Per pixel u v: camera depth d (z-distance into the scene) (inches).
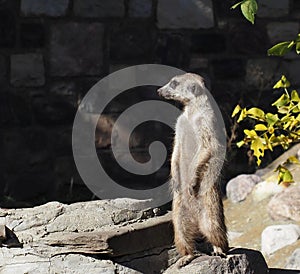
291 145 569.3
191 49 605.9
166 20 601.0
